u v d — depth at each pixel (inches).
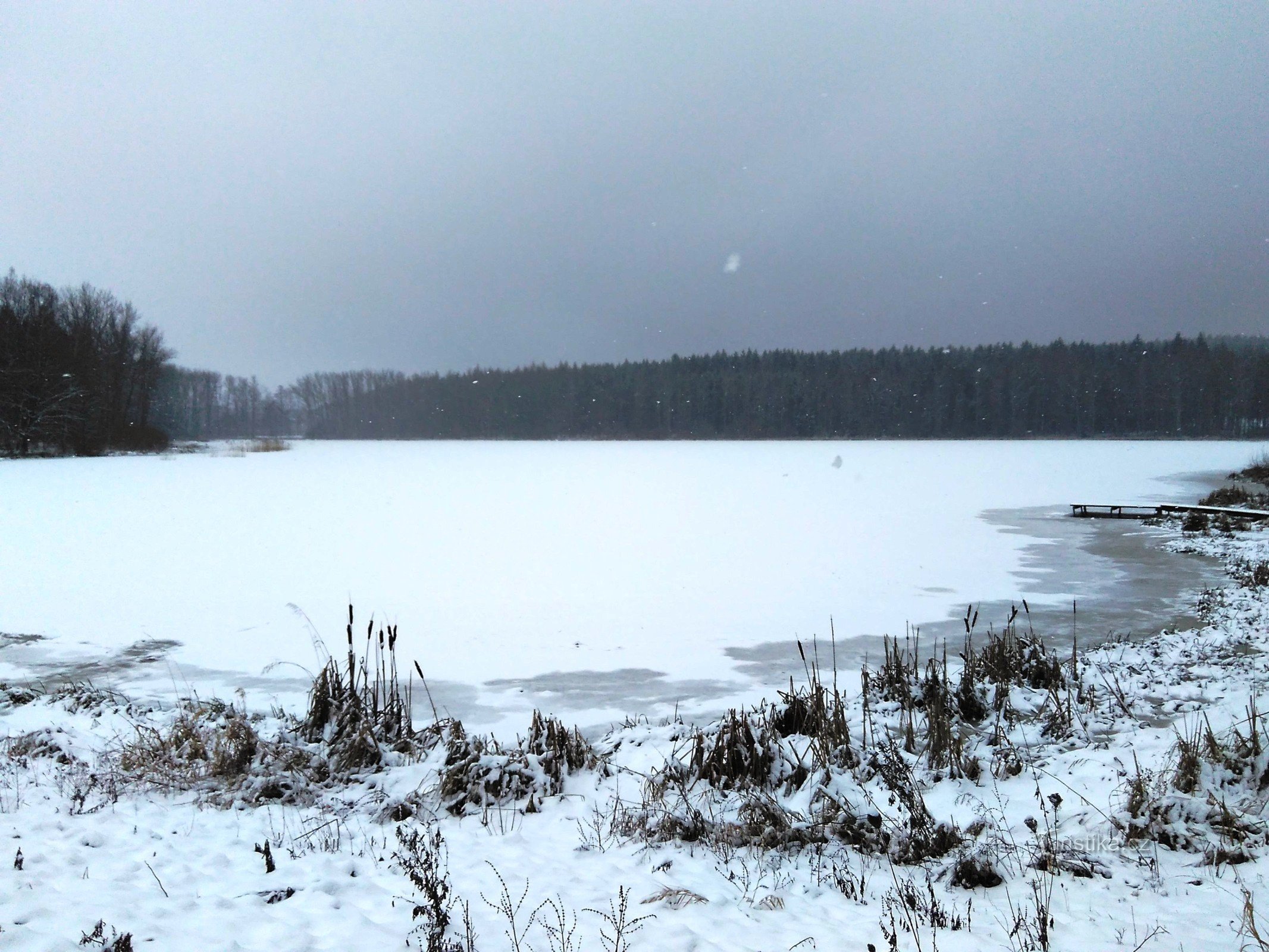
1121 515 938.1
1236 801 182.1
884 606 484.7
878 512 987.9
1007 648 319.0
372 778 229.5
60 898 142.6
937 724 234.5
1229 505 981.8
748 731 224.7
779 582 562.6
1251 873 156.6
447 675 358.9
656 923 143.4
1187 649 353.7
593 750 261.0
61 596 516.7
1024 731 255.4
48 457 2218.3
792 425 4394.7
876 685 308.5
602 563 639.1
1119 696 277.7
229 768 226.2
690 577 584.7
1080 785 207.5
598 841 190.2
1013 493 1229.7
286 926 138.1
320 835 188.9
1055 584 549.3
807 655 384.8
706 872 171.3
